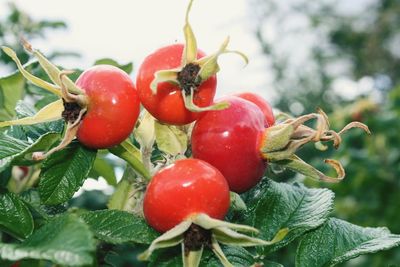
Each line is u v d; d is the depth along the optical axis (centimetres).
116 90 21
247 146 21
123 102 21
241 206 22
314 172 21
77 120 21
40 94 27
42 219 23
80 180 22
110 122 21
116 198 23
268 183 24
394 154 64
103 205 38
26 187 27
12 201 21
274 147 21
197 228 20
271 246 23
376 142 65
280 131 21
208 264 21
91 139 21
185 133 22
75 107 21
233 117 21
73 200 38
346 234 23
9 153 20
